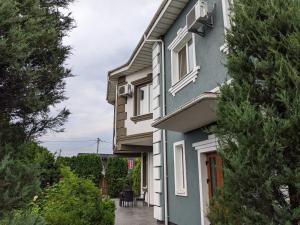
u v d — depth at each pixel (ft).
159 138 33.12
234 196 9.87
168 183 30.96
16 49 10.14
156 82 34.71
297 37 9.64
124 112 46.42
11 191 9.60
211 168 23.76
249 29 11.05
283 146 9.09
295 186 8.66
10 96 11.16
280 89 9.64
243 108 9.89
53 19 13.58
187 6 28.22
